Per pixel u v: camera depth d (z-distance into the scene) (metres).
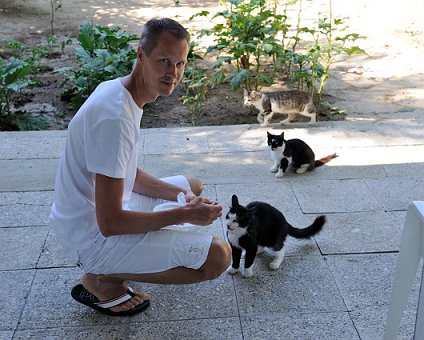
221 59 6.14
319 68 5.93
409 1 10.16
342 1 10.28
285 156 3.94
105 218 2.25
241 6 6.28
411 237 2.17
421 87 6.57
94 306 2.62
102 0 10.78
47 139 4.73
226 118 5.90
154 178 2.81
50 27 9.09
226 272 2.95
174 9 10.03
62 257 3.08
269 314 2.64
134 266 2.43
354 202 3.64
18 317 2.63
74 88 6.40
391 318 2.34
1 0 10.48
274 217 2.91
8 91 5.75
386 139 4.66
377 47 7.95
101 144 2.16
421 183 3.86
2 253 3.11
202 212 2.37
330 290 2.80
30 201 3.67
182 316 2.63
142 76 2.22
